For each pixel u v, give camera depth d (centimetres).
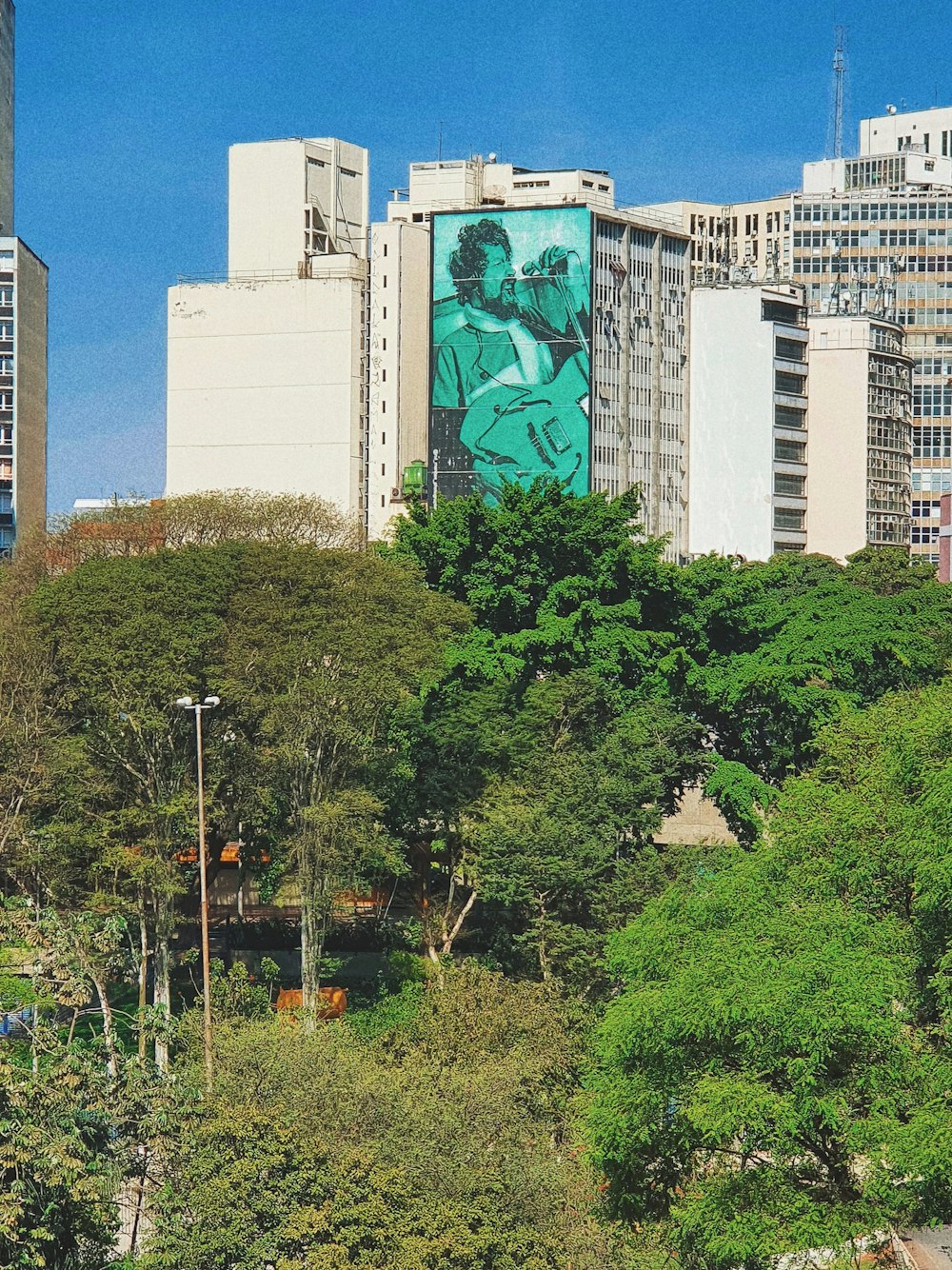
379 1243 5512
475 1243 5553
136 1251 6106
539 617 11494
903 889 6344
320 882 9606
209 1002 7969
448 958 10275
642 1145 5784
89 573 9975
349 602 10231
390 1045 7869
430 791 10375
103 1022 8425
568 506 11850
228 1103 5931
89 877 9556
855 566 19488
